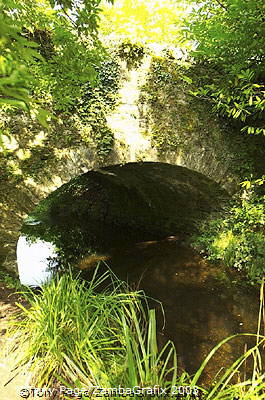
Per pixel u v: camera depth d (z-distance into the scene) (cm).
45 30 359
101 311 252
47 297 245
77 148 399
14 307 300
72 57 256
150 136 432
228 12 302
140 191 648
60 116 391
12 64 71
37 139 383
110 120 414
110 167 547
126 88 421
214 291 434
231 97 312
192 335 342
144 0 386
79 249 648
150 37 426
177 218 631
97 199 749
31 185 380
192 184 519
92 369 195
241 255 464
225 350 316
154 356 186
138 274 509
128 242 680
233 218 495
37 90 307
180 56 439
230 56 351
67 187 720
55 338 206
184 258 550
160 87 434
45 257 613
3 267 374
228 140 462
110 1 192
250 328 350
